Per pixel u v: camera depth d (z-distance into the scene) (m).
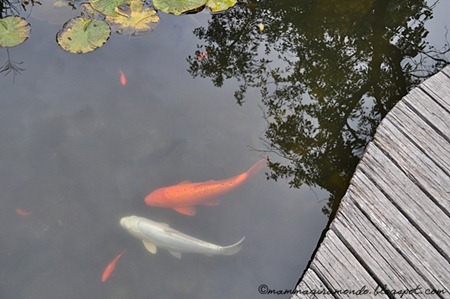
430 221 2.73
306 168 3.21
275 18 3.95
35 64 3.51
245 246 2.95
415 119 2.98
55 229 2.99
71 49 3.54
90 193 3.07
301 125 3.37
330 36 3.88
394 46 3.85
